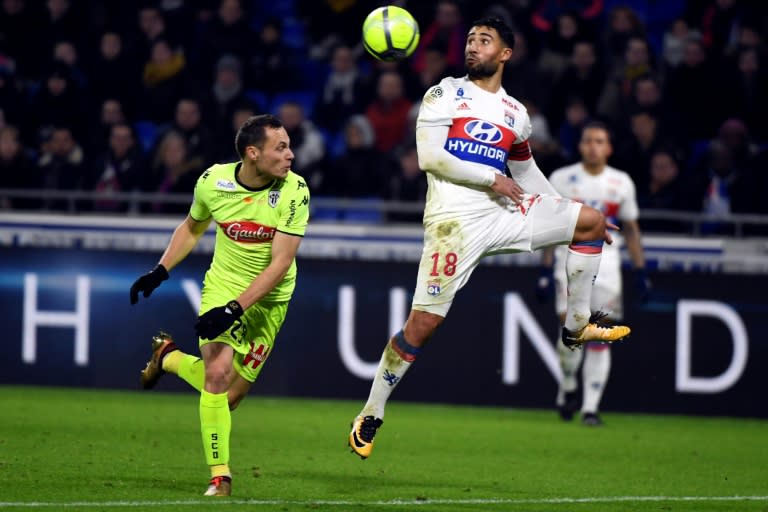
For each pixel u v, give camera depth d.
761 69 52.03
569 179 37.72
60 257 42.78
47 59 56.78
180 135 48.66
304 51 59.50
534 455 29.97
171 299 42.62
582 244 23.70
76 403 38.50
